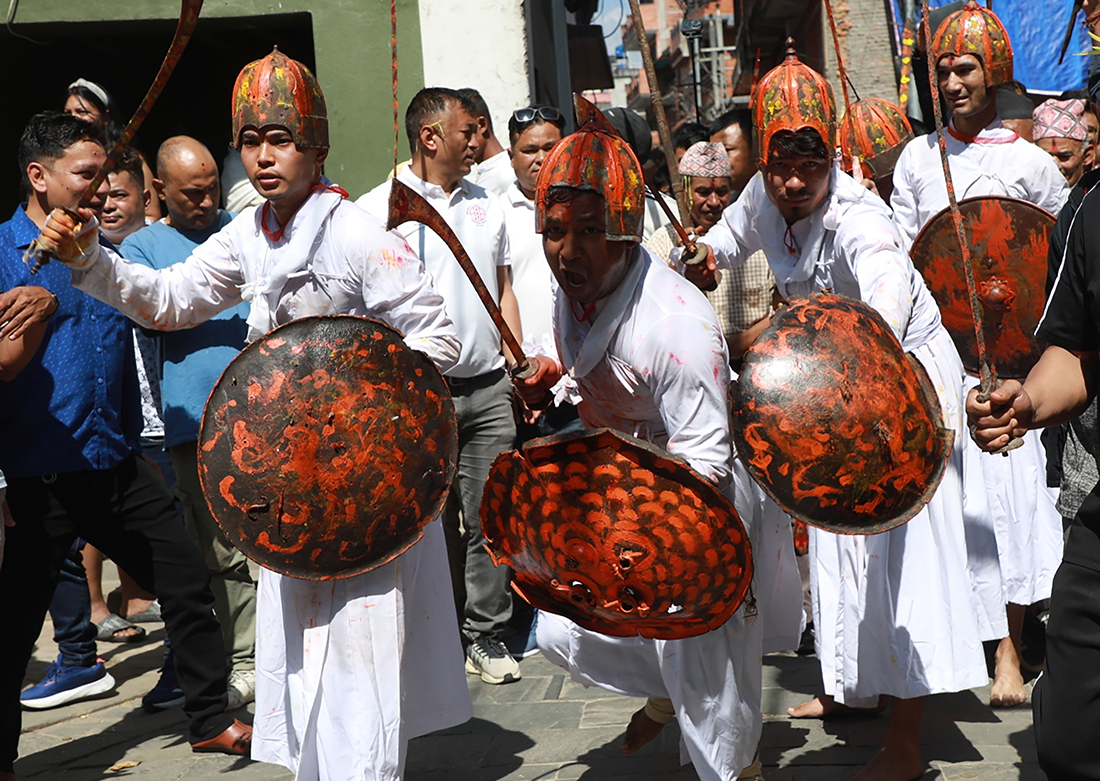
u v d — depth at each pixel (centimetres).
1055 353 237
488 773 343
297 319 295
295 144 297
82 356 359
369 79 590
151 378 524
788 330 246
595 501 240
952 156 455
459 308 436
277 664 306
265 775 357
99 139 355
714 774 280
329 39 588
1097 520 218
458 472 444
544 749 360
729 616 250
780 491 243
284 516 278
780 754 348
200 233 443
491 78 592
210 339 425
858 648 322
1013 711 374
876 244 309
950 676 312
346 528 280
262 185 299
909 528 320
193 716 379
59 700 446
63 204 348
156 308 324
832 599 334
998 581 379
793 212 327
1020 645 417
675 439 265
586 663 307
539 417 489
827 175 318
